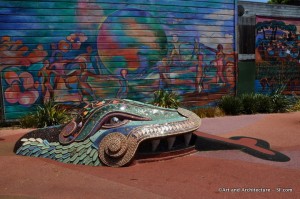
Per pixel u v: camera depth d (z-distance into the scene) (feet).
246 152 21.20
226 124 31.83
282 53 46.93
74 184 15.51
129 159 18.02
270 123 32.22
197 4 38.91
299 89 48.39
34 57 33.35
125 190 14.80
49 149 19.98
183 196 14.21
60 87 34.27
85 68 34.91
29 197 13.97
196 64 39.37
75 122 20.85
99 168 17.85
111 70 35.81
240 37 43.98
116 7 35.53
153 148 19.31
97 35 35.09
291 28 47.24
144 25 36.73
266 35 45.78
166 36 37.76
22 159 19.24
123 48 36.09
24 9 32.78
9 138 26.55
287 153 21.54
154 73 37.50
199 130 28.96
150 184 15.60
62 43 34.09
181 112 21.85
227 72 41.04
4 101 32.68
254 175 17.08
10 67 32.76
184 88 38.99
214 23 39.93
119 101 20.77
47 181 15.90
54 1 33.58
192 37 38.93
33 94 33.53
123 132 18.65
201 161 19.31
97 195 14.23
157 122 19.61
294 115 37.22
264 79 46.01
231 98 39.24
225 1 40.29
